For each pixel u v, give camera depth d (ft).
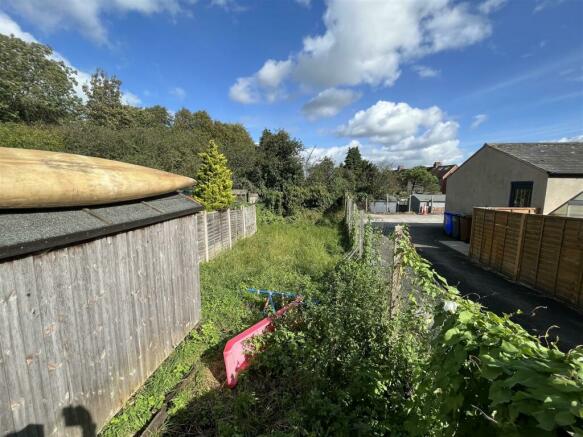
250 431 8.13
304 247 30.14
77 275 7.25
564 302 19.88
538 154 39.83
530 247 23.35
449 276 25.98
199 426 8.50
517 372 3.23
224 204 36.45
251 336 11.43
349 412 7.76
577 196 29.35
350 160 117.19
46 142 45.52
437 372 5.01
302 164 61.26
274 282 19.35
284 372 9.95
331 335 10.51
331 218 55.26
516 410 2.94
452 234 47.21
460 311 5.04
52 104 79.87
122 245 8.89
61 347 6.81
